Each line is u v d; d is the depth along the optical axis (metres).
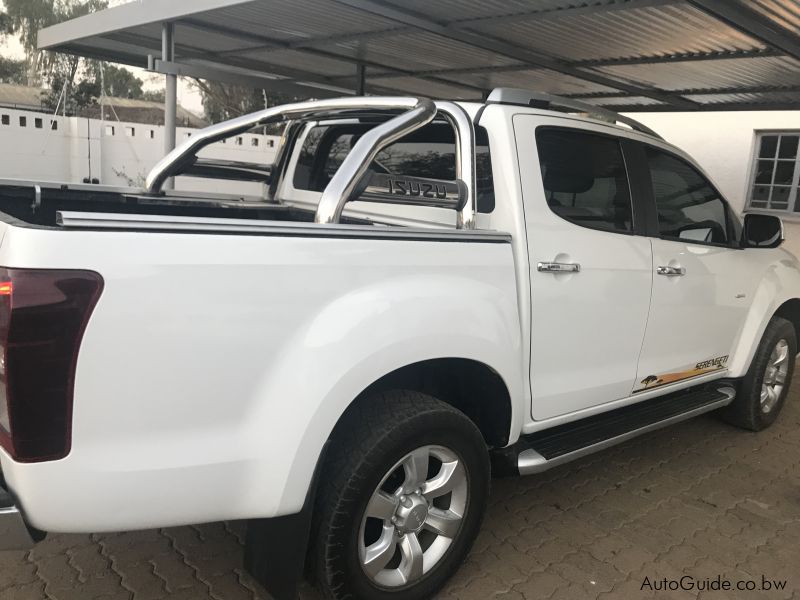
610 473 4.08
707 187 4.07
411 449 2.40
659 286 3.51
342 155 3.76
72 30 6.18
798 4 3.91
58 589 2.64
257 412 2.05
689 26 4.61
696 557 3.16
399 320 2.29
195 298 1.91
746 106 7.55
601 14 4.50
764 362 4.59
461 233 2.54
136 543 3.01
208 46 6.61
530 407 2.93
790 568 3.10
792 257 4.82
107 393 1.82
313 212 3.64
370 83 8.38
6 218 1.95
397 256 2.34
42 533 1.92
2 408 1.80
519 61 6.16
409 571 2.50
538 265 2.85
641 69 6.09
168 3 5.07
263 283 2.02
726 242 4.18
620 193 3.38
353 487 2.26
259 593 2.68
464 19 4.88
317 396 2.10
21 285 1.70
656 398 4.01
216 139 3.42
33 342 1.72
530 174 2.89
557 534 3.30
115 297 1.80
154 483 1.92
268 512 2.11
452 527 2.62
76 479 1.83
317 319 2.14
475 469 2.64
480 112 2.94
